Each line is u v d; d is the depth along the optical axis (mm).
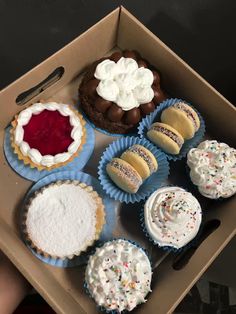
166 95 314
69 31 359
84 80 295
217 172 272
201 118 292
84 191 282
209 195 277
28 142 282
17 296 290
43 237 272
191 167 280
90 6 365
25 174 289
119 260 256
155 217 266
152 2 367
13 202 288
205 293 317
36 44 354
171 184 298
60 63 280
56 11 362
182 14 367
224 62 358
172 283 253
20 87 268
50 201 278
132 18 280
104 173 283
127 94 281
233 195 278
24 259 248
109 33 296
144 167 268
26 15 359
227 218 263
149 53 297
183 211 261
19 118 283
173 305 231
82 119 297
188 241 268
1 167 292
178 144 277
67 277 275
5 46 351
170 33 363
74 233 275
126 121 290
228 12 367
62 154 279
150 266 265
